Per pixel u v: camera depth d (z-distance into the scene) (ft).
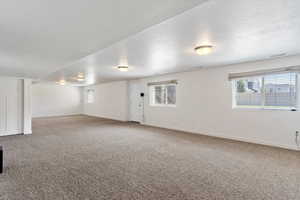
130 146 13.89
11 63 13.09
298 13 6.07
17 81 19.56
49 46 9.18
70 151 12.62
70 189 7.41
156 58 12.89
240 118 15.48
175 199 6.72
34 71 16.44
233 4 5.40
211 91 17.42
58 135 17.93
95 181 8.13
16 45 8.95
